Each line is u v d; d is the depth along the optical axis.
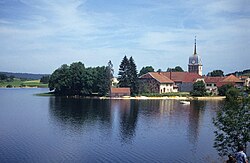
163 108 130.00
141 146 61.94
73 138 68.38
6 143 62.31
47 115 102.81
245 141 36.50
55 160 51.53
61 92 195.12
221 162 50.97
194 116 105.44
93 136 70.88
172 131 77.88
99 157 53.78
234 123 36.59
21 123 86.31
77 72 183.25
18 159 51.47
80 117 99.62
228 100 39.28
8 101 152.75
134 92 189.62
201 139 68.56
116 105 140.62
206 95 189.12
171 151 58.09
